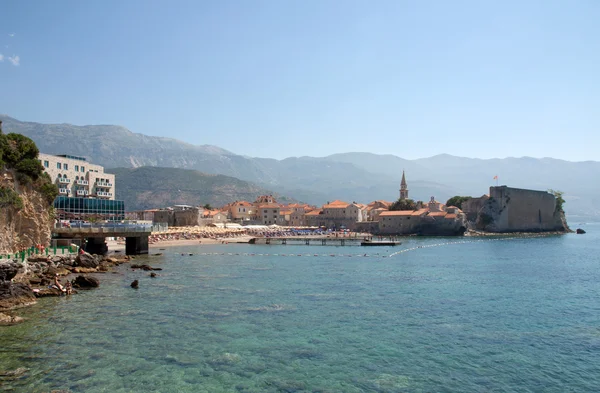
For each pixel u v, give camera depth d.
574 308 45.12
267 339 33.16
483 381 26.36
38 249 65.06
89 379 25.48
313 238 158.12
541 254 112.69
